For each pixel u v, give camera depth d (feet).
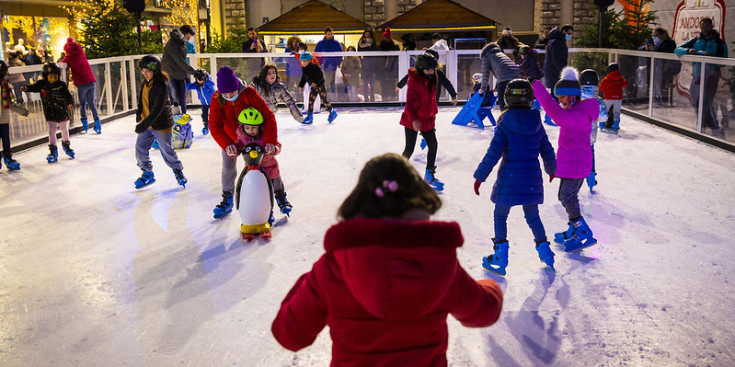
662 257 16.42
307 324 6.10
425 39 59.36
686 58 33.32
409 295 5.53
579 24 73.67
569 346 11.97
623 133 34.71
